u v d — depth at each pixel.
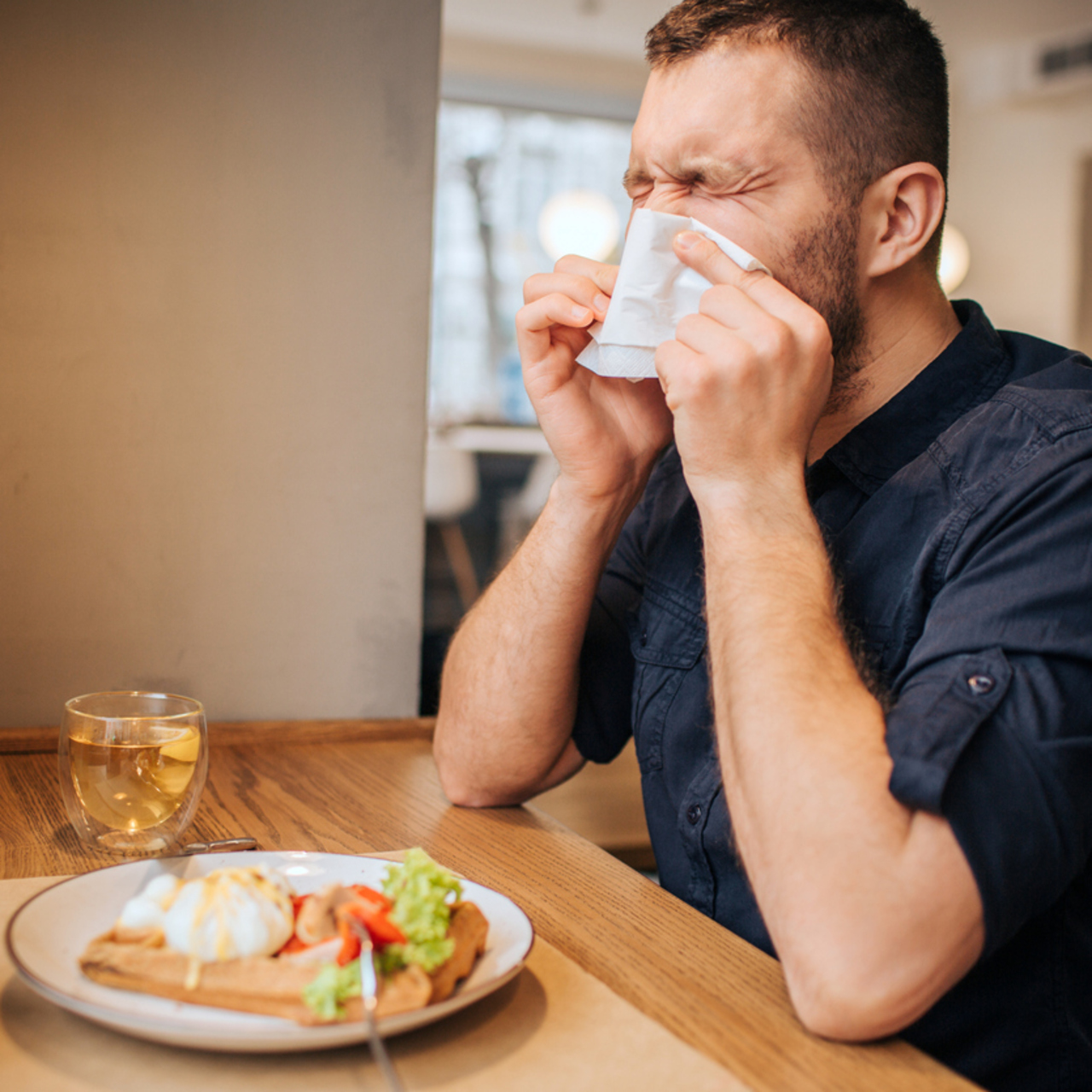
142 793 0.80
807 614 0.72
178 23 1.17
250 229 1.22
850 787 0.63
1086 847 0.67
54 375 1.16
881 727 0.67
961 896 0.59
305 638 1.29
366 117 1.26
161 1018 0.51
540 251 7.07
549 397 1.03
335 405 1.27
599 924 0.73
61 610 1.19
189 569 1.23
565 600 1.02
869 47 0.89
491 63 6.62
